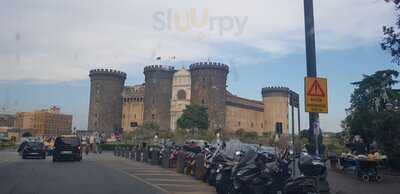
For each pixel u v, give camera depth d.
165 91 126.19
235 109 126.81
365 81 32.03
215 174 16.61
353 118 26.27
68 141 35.12
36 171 23.53
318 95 12.86
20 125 134.25
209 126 116.31
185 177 21.78
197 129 107.75
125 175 21.81
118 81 134.25
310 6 13.88
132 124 107.44
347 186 15.89
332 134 40.97
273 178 12.09
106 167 27.80
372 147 20.88
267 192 12.16
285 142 14.01
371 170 17.69
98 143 67.62
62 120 137.62
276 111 129.75
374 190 14.74
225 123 120.81
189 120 107.81
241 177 12.68
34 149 40.00
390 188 15.34
